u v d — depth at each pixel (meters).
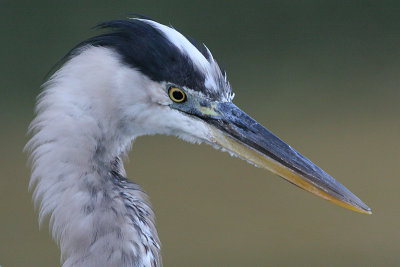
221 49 15.14
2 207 11.27
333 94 14.39
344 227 11.17
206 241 10.66
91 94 5.55
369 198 11.55
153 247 5.84
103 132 5.59
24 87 13.87
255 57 15.12
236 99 14.10
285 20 16.19
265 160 6.14
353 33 16.08
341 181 11.88
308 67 15.03
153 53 5.67
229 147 6.09
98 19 15.12
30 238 10.73
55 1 15.91
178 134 6.01
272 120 13.57
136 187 5.82
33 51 14.52
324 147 12.88
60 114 5.50
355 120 13.70
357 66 15.23
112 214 5.47
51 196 5.45
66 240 5.45
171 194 11.75
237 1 16.33
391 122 13.72
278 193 12.03
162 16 15.62
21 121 13.18
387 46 15.69
